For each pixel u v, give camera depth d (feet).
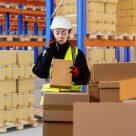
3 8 42.42
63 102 8.53
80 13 21.34
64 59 13.14
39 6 46.37
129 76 9.46
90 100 9.48
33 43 37.96
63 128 8.43
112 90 8.50
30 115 22.54
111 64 9.56
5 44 35.42
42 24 57.36
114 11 24.86
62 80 12.48
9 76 21.26
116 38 25.04
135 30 28.99
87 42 22.06
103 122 5.99
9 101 21.49
